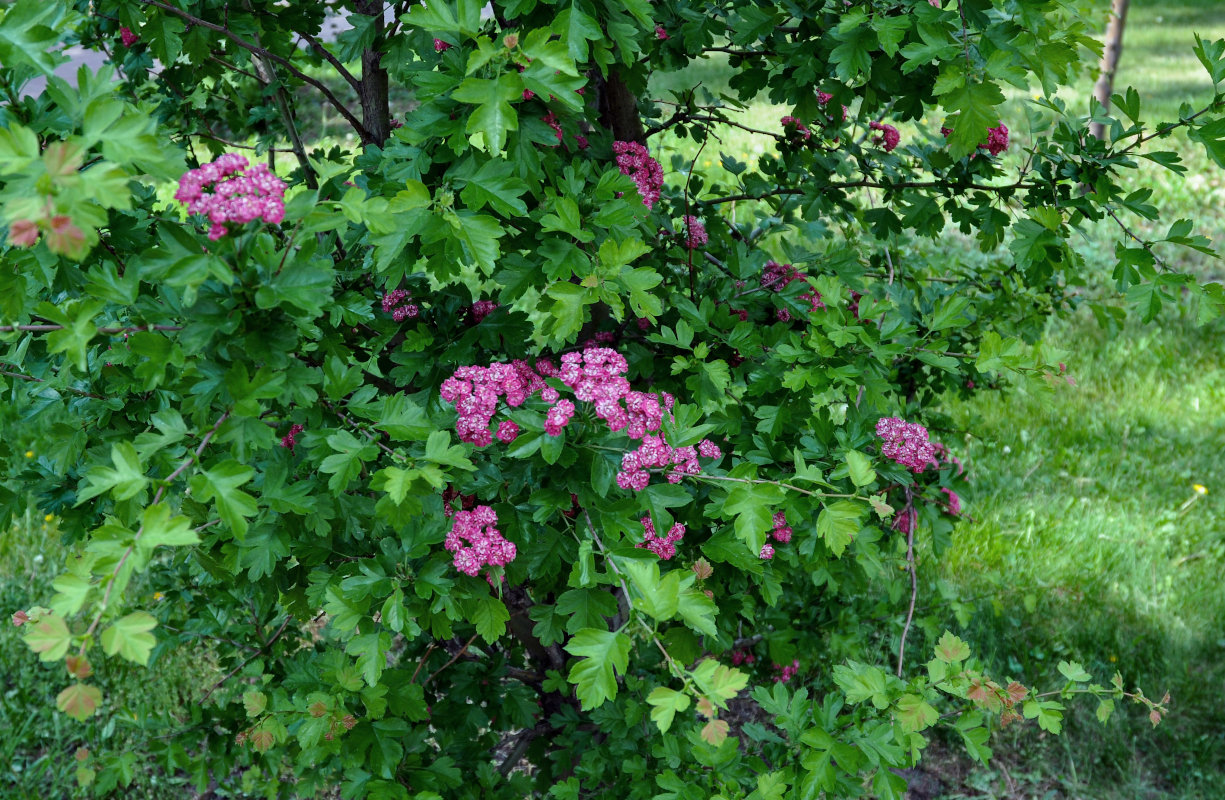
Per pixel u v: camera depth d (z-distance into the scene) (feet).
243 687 12.66
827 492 6.45
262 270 4.80
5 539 15.98
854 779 6.76
